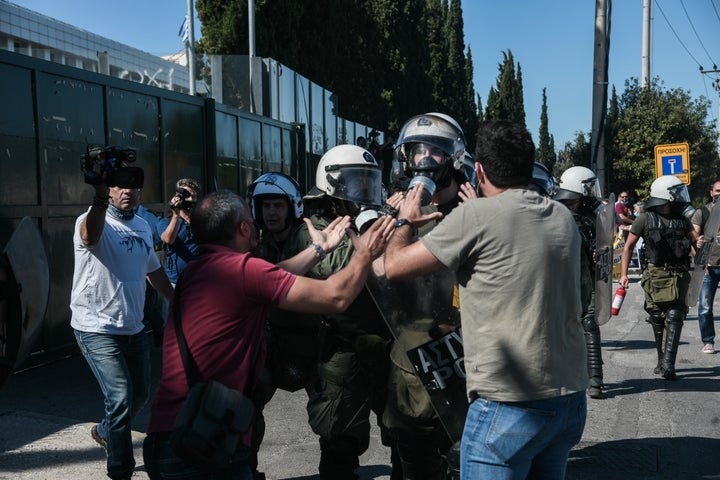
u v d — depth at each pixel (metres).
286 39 22.08
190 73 12.35
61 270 7.59
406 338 3.12
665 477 4.51
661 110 27.47
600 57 14.84
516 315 2.57
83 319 4.07
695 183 30.44
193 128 10.55
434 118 3.47
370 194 3.63
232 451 2.46
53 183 7.46
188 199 6.33
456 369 3.14
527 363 2.55
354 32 27.75
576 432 2.68
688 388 6.65
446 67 44.41
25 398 6.19
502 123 2.76
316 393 3.60
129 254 4.18
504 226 2.59
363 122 29.02
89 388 6.54
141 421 5.64
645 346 8.61
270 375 3.74
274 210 3.97
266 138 13.79
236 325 2.59
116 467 3.94
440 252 2.64
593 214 6.13
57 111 7.52
